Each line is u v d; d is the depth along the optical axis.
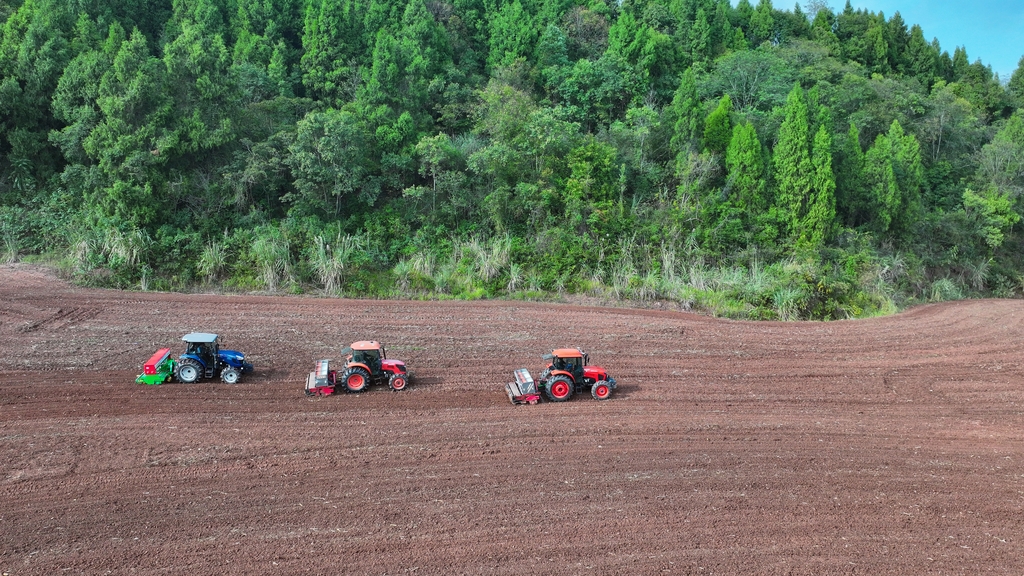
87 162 29.41
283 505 11.27
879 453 14.02
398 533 10.55
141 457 12.79
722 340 22.86
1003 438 15.06
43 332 20.08
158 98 28.91
